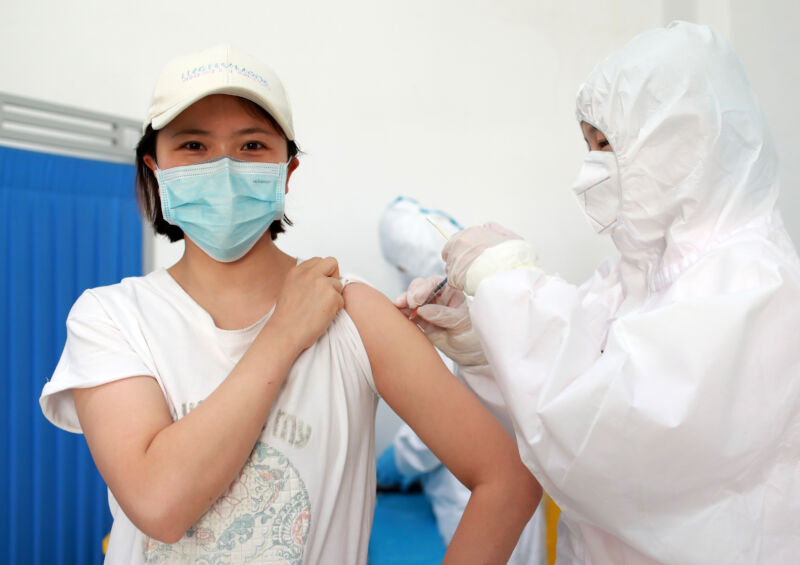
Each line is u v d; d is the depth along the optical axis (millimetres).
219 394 684
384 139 2963
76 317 781
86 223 2238
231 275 864
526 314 838
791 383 712
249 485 726
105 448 679
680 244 922
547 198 3322
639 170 948
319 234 2814
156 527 637
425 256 2135
